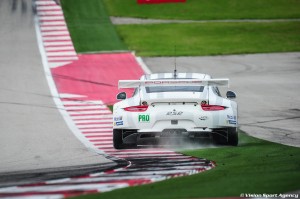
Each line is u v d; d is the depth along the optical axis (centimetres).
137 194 2608
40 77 10800
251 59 12900
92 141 5469
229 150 4300
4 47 13850
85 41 14862
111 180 3020
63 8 17938
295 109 7506
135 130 4397
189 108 4344
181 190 2655
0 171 3800
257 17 18912
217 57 13200
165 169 3394
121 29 16775
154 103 4378
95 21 17112
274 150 4231
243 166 3400
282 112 7244
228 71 11438
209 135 4384
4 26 15875
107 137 5769
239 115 7025
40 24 16025
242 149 4338
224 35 16338
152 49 14425
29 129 6412
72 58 12888
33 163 4166
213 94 4481
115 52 13725
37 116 7394
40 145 5262
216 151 4272
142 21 17950
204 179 2947
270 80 10269
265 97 8588
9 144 5419
